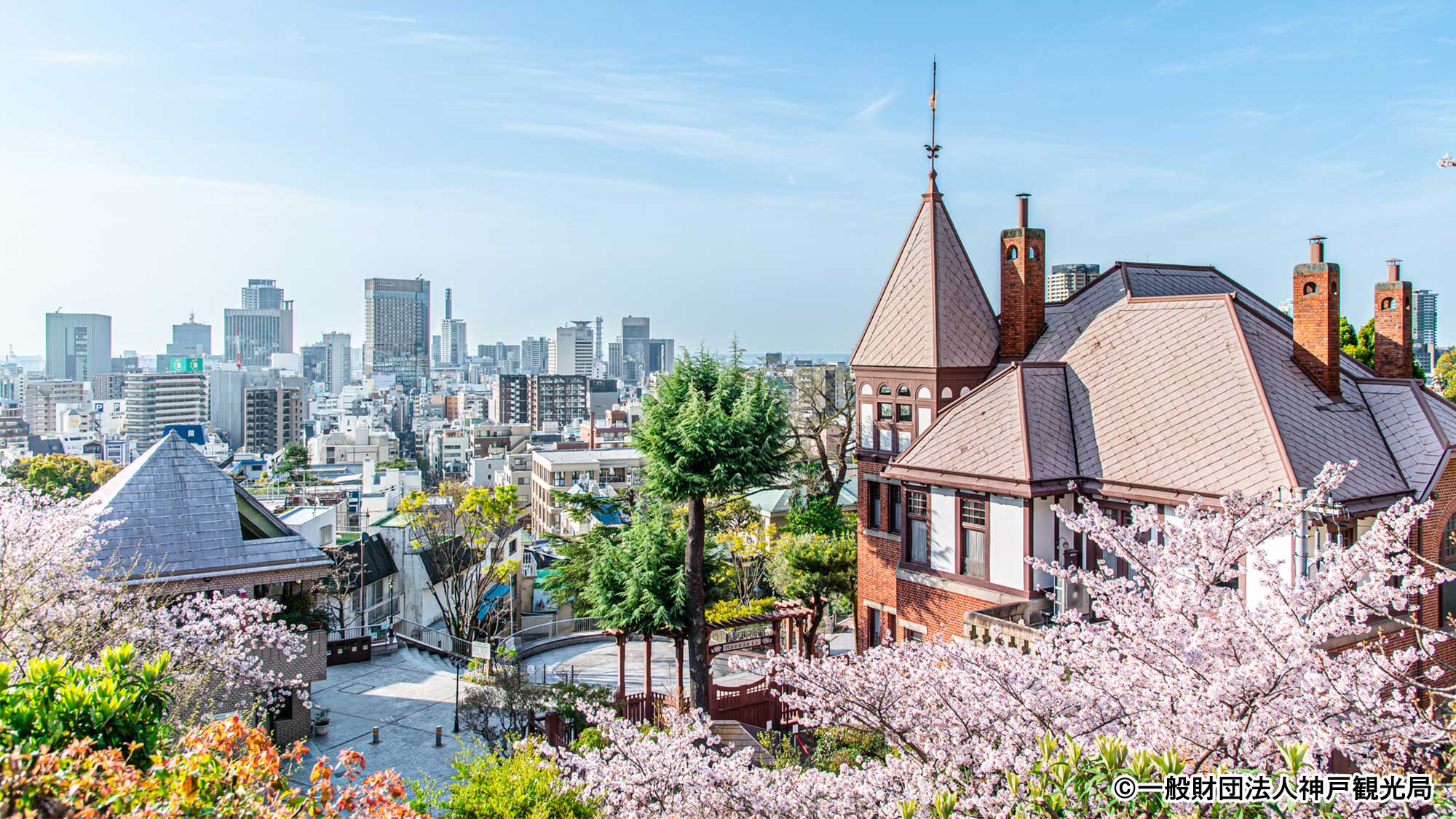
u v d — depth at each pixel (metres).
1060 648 14.48
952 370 26.94
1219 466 20.17
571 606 55.12
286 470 137.88
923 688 13.16
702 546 28.30
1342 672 11.45
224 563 24.86
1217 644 11.96
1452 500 20.78
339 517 86.94
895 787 11.70
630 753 13.00
